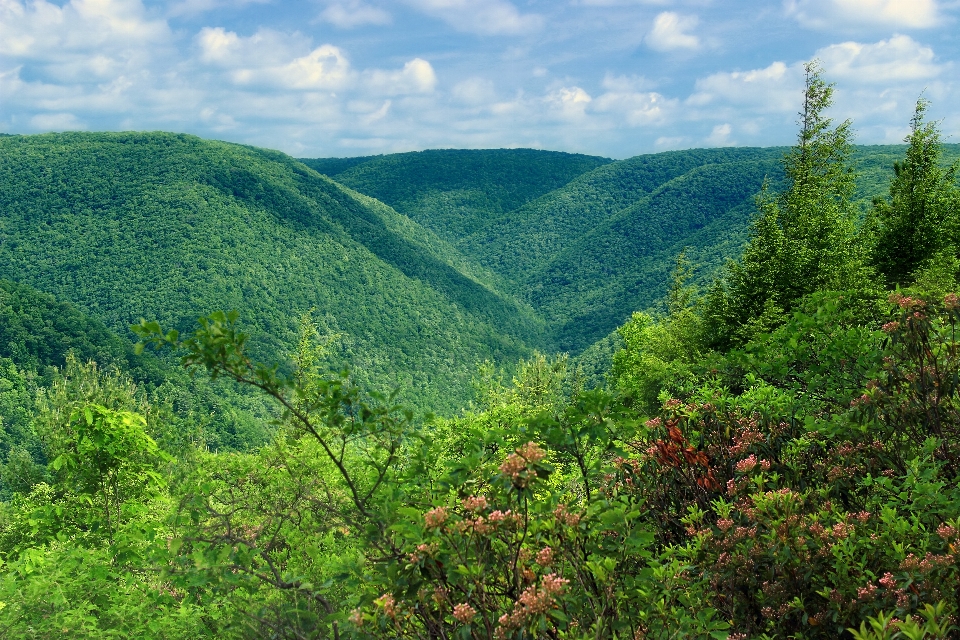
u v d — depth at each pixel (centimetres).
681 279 4684
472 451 290
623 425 306
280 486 452
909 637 192
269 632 347
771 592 281
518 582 255
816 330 471
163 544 495
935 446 306
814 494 335
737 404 405
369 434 321
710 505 353
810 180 2973
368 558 289
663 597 259
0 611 431
